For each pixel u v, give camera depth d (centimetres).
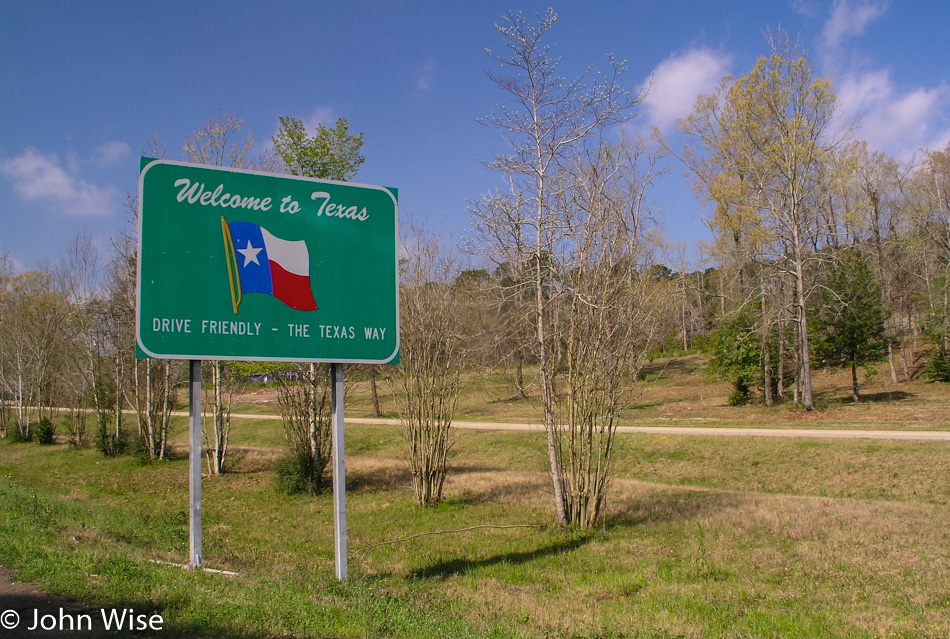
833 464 1816
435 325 1614
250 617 576
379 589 817
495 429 2898
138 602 591
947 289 3572
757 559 1002
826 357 3309
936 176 4134
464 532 1286
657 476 2022
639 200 1321
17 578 654
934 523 1171
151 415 2433
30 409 4031
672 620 727
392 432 2959
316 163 2034
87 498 1662
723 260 3900
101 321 2758
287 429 1833
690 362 5262
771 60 3234
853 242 4400
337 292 923
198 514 838
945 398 3027
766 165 3284
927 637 645
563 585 923
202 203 862
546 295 1339
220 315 857
